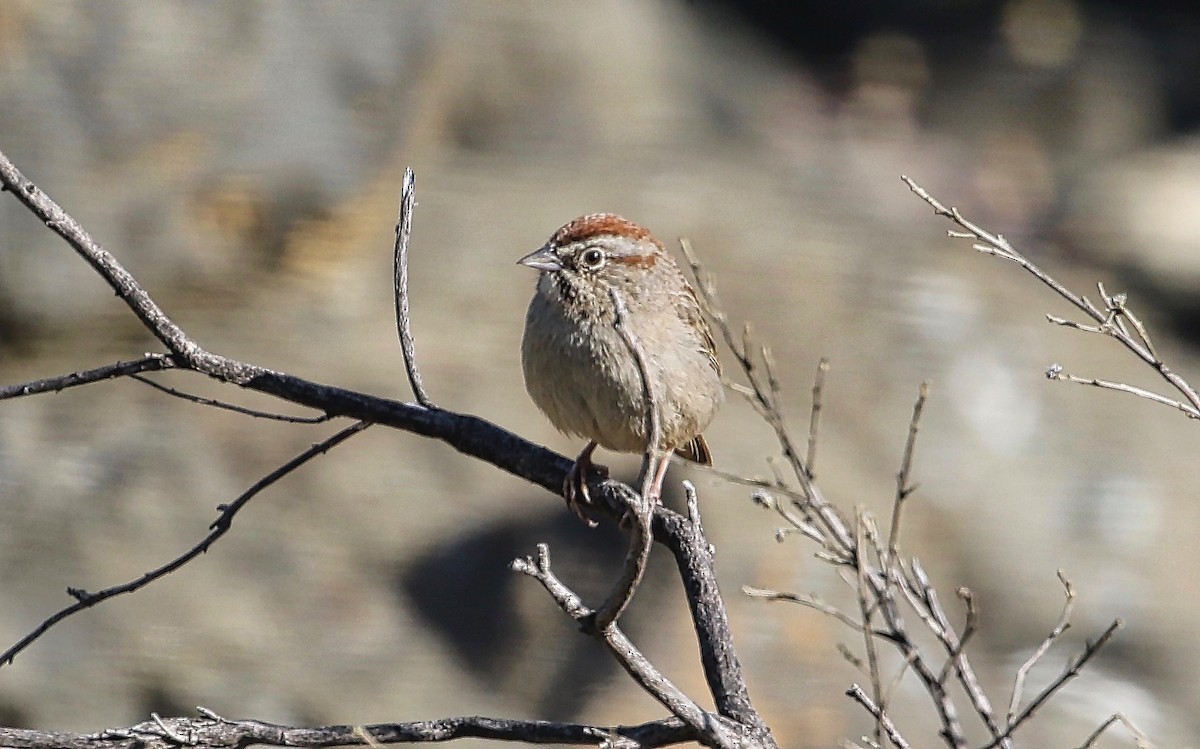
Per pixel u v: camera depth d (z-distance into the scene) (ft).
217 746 17.24
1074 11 61.72
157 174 44.34
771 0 59.57
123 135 44.45
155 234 43.75
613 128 50.06
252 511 40.09
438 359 42.73
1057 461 44.50
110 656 37.88
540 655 38.24
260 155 45.01
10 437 40.91
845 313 46.19
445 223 46.09
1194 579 42.50
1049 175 55.83
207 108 45.14
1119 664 40.75
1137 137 58.39
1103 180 55.47
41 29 44.73
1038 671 40.19
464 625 38.78
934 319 46.70
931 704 37.58
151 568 39.22
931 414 44.37
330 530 39.93
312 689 37.81
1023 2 61.31
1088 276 51.90
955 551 42.06
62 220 19.22
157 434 41.27
